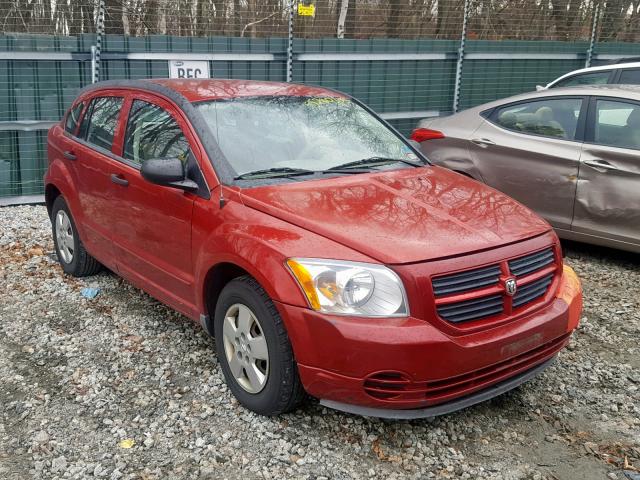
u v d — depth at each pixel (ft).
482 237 11.06
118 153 15.69
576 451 11.03
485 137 22.44
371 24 33.94
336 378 10.20
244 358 11.73
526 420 11.91
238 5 30.53
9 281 18.66
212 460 10.63
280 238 10.96
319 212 11.44
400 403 10.18
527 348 10.97
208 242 12.16
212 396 12.48
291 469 10.41
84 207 17.21
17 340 14.99
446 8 34.94
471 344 10.22
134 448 10.96
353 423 11.62
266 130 14.08
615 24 40.34
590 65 39.06
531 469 10.54
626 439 11.39
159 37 28.04
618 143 19.65
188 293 13.39
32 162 27.04
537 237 11.83
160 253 14.11
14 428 11.54
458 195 12.84
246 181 12.71
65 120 19.08
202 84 15.51
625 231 19.56
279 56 30.45
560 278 12.35
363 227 10.96
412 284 10.08
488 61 35.81
